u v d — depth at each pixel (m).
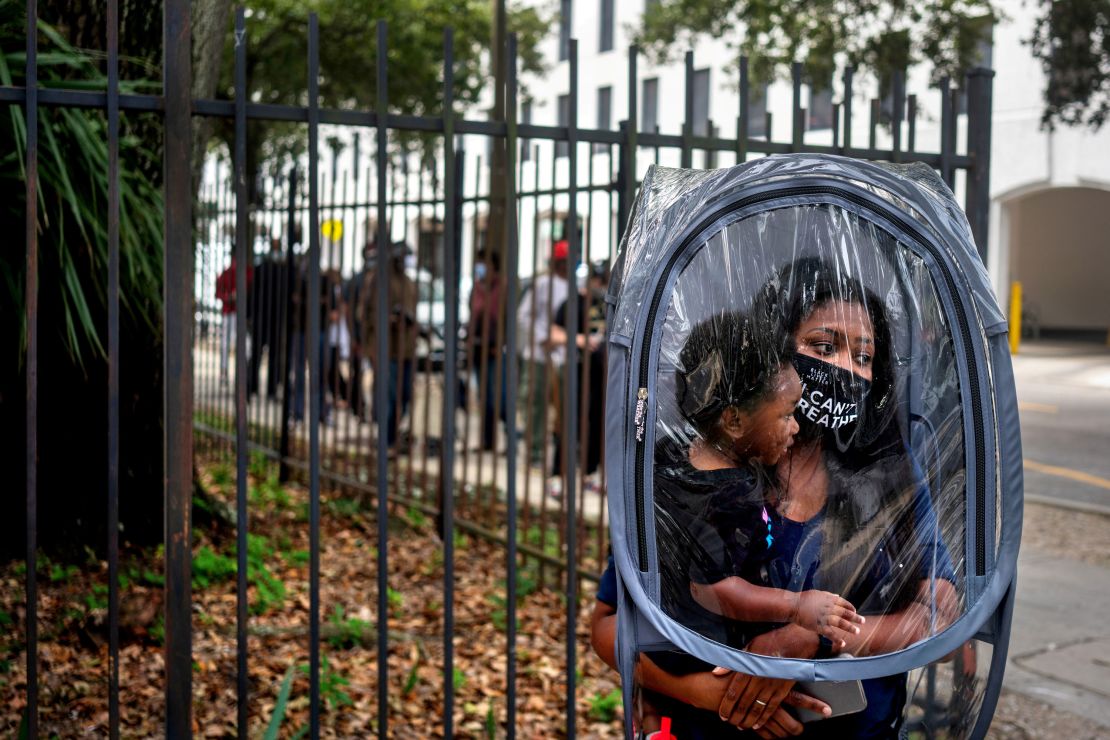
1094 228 27.09
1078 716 3.94
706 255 1.66
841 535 1.64
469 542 6.19
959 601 1.66
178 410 2.50
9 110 3.33
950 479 1.67
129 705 3.60
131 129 4.64
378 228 2.73
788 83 14.45
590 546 6.14
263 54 14.12
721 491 1.64
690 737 1.74
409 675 4.06
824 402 1.64
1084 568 6.08
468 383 6.23
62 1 4.44
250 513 6.68
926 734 1.80
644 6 24.34
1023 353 22.27
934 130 17.80
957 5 12.59
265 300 8.12
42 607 4.30
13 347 4.49
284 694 3.18
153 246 4.11
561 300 7.24
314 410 2.67
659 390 1.65
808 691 1.65
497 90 10.27
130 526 4.94
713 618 1.63
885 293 1.68
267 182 8.41
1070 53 12.12
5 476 4.66
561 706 3.97
